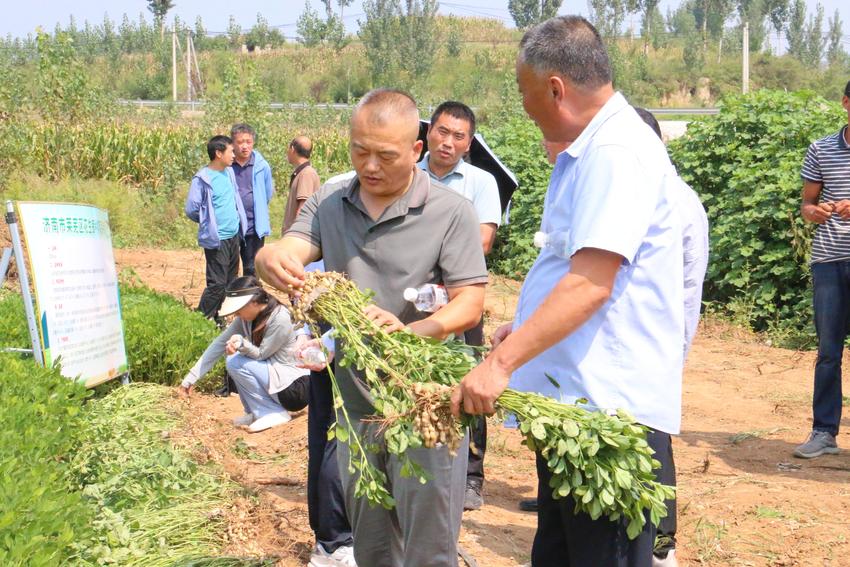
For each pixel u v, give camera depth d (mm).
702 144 12266
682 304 3105
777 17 107562
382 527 3725
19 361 5781
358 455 3594
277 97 68125
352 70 70500
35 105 24703
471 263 3564
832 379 6383
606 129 2980
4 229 14156
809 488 5734
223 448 6109
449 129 5250
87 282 6777
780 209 10961
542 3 94875
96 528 4266
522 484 5926
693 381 8828
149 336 8117
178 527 4656
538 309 2879
